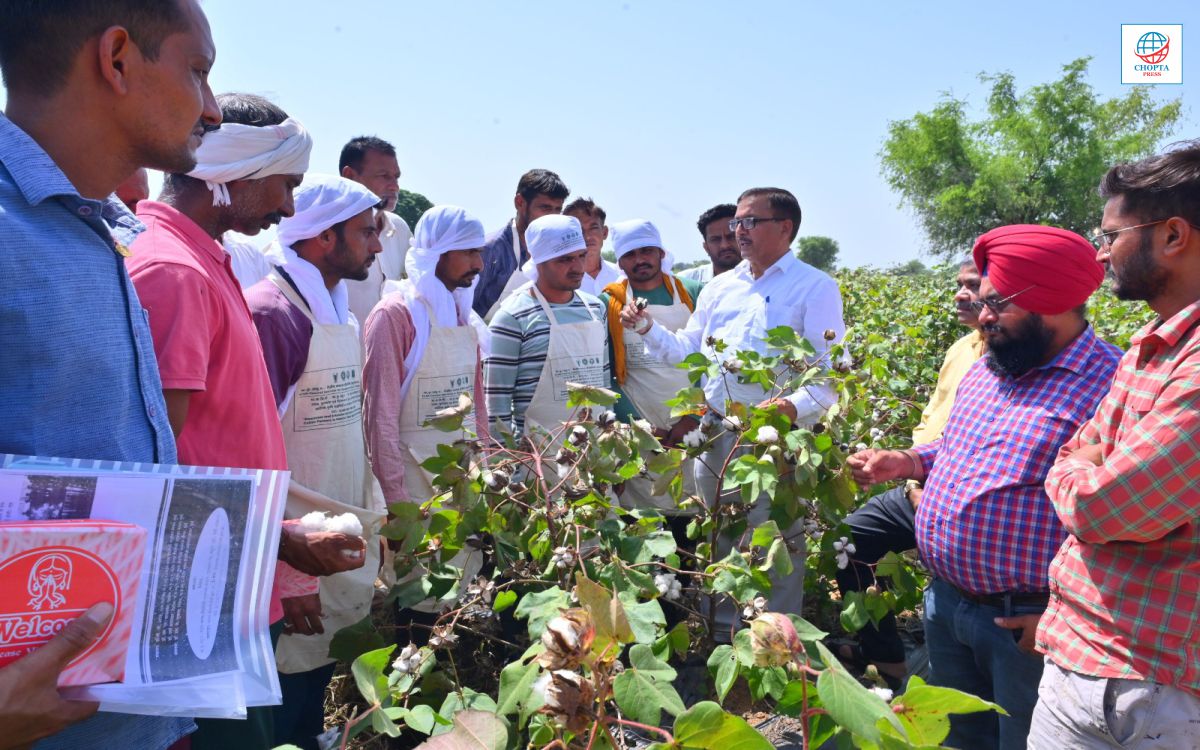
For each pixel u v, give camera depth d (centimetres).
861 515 375
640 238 495
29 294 134
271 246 418
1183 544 185
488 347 425
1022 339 248
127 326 154
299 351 286
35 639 122
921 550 275
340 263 305
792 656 151
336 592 297
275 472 165
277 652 284
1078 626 201
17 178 136
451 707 204
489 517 308
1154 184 193
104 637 130
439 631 273
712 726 143
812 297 404
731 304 427
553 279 415
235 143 227
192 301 198
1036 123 4141
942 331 766
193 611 150
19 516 125
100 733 153
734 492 398
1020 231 249
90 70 146
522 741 228
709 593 314
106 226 150
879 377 422
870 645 385
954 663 282
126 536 129
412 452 355
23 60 145
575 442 311
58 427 139
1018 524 244
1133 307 814
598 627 147
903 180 4462
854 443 392
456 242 361
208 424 210
